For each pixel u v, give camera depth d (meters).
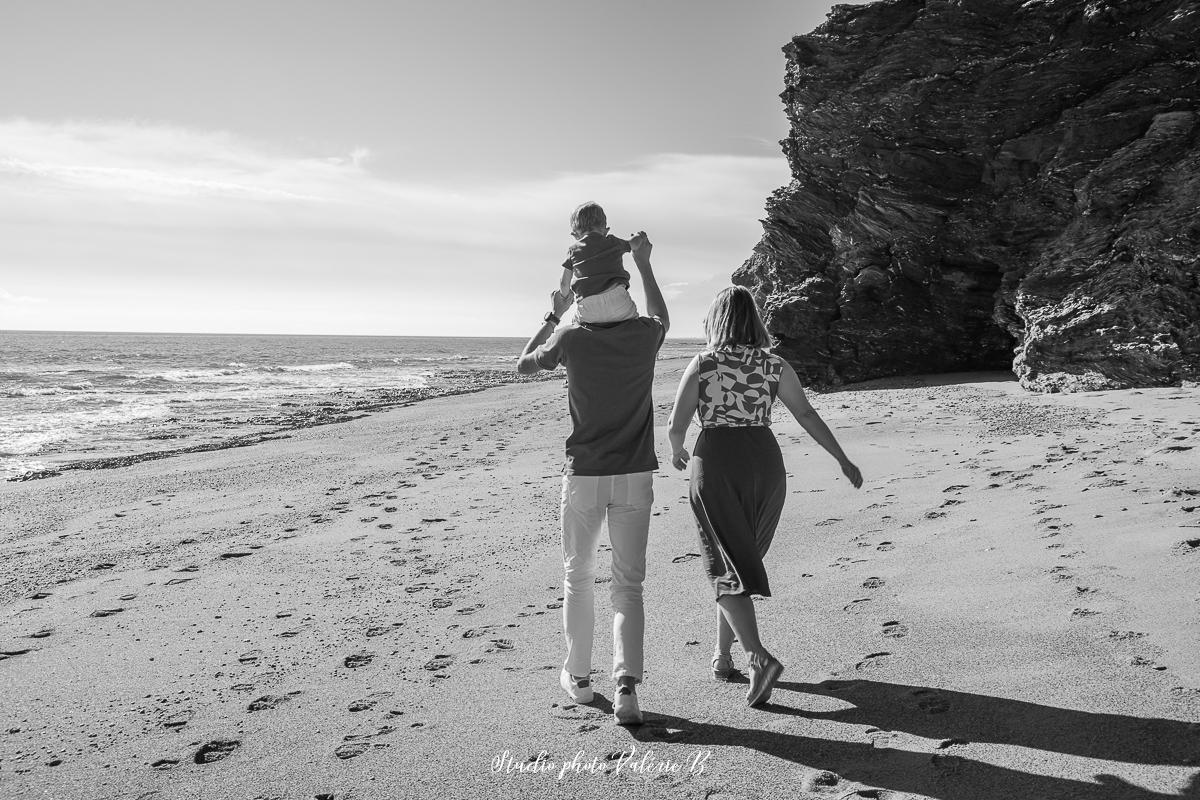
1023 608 4.10
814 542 5.97
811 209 18.72
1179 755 2.59
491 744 3.17
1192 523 5.18
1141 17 14.05
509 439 14.30
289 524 8.14
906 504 6.86
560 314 3.61
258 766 3.14
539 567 6.04
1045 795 2.45
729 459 3.31
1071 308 13.59
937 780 2.60
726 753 2.92
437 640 4.61
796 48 17.73
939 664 3.54
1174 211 12.88
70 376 38.38
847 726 3.04
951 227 16.33
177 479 11.09
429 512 8.38
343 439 15.02
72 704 3.95
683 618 4.56
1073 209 14.50
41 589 6.21
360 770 3.04
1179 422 9.48
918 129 16.42
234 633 4.95
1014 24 15.29
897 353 17.38
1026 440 9.38
